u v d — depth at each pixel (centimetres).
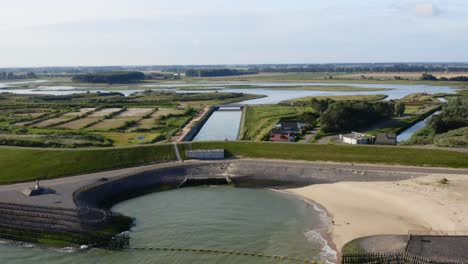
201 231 7325
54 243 6812
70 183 9075
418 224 7238
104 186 9106
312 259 6291
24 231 7069
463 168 10056
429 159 10575
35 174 9612
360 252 6194
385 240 6612
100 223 7269
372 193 8794
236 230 7344
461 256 5881
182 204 8675
